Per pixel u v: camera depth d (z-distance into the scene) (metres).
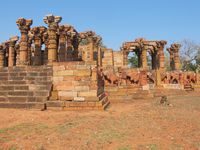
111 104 16.05
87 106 12.19
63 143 6.14
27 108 12.10
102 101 12.75
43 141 6.32
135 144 6.06
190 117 9.74
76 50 27.86
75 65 12.76
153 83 21.84
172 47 34.53
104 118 9.59
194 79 25.64
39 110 11.77
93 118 9.58
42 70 13.36
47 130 7.48
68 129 7.60
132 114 10.70
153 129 7.64
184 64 57.81
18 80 13.59
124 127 7.91
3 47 32.44
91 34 28.73
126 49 34.81
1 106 12.34
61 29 22.89
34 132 7.27
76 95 12.52
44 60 28.98
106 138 6.59
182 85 24.20
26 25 18.97
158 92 21.44
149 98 18.84
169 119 9.28
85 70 12.59
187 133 7.13
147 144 6.04
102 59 34.94
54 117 9.83
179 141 6.30
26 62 18.94
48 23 16.27
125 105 15.17
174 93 22.50
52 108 12.09
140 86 19.59
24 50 18.89
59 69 12.99
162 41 32.16
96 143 6.14
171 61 35.59
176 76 24.14
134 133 7.14
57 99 12.64
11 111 11.16
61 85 12.83
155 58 35.12
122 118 9.59
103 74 18.58
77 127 7.88
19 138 6.62
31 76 13.45
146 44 33.06
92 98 12.33
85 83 12.52
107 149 5.71
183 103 15.00
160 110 11.85
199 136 6.79
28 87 13.19
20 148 5.76
